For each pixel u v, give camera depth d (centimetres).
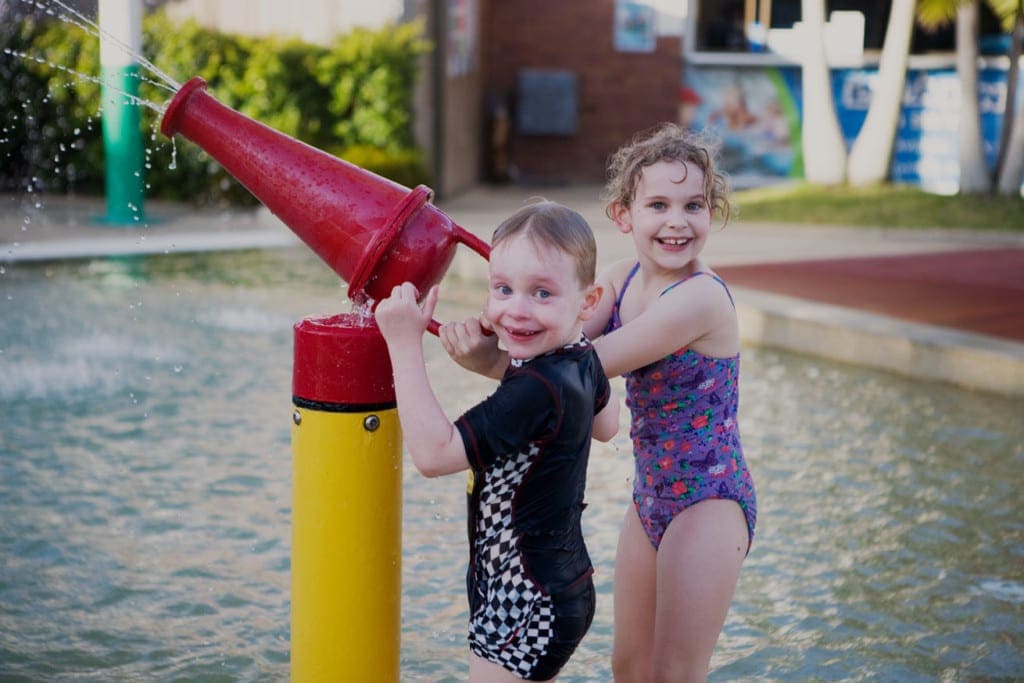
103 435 521
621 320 271
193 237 992
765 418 572
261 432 531
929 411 586
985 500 462
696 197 249
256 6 1299
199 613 360
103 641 340
